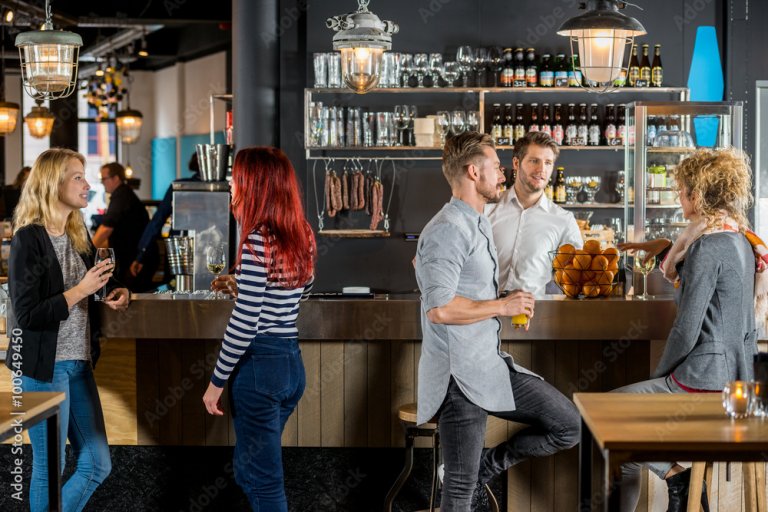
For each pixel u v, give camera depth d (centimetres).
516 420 347
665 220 475
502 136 648
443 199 666
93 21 1123
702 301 324
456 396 326
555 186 642
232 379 322
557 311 380
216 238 540
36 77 412
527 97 657
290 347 325
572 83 638
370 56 446
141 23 1138
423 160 665
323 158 651
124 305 381
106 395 410
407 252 668
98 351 381
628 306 379
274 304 318
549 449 347
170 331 385
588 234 607
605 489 240
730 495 393
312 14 654
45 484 346
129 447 413
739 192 337
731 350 328
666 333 380
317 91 631
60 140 1476
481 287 328
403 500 414
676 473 353
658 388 336
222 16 1149
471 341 324
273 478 322
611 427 251
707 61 573
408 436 373
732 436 242
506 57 642
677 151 471
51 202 347
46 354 341
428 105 662
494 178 327
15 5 890
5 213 867
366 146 630
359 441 409
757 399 261
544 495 407
